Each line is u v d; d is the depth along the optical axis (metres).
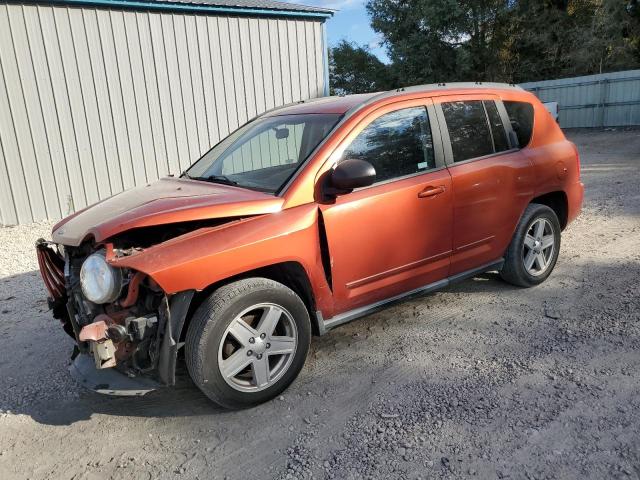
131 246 3.27
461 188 4.33
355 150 3.86
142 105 10.28
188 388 3.73
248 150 4.34
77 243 3.34
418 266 4.20
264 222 3.41
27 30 9.04
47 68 9.30
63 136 9.60
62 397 3.71
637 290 4.93
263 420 3.30
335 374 3.80
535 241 5.07
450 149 4.39
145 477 2.85
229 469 2.88
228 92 11.23
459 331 4.34
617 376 3.51
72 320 3.50
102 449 3.11
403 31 30.88
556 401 3.28
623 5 26.50
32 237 8.62
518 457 2.81
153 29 10.18
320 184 3.66
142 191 3.97
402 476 2.72
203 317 3.14
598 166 12.92
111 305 3.22
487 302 4.89
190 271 3.07
